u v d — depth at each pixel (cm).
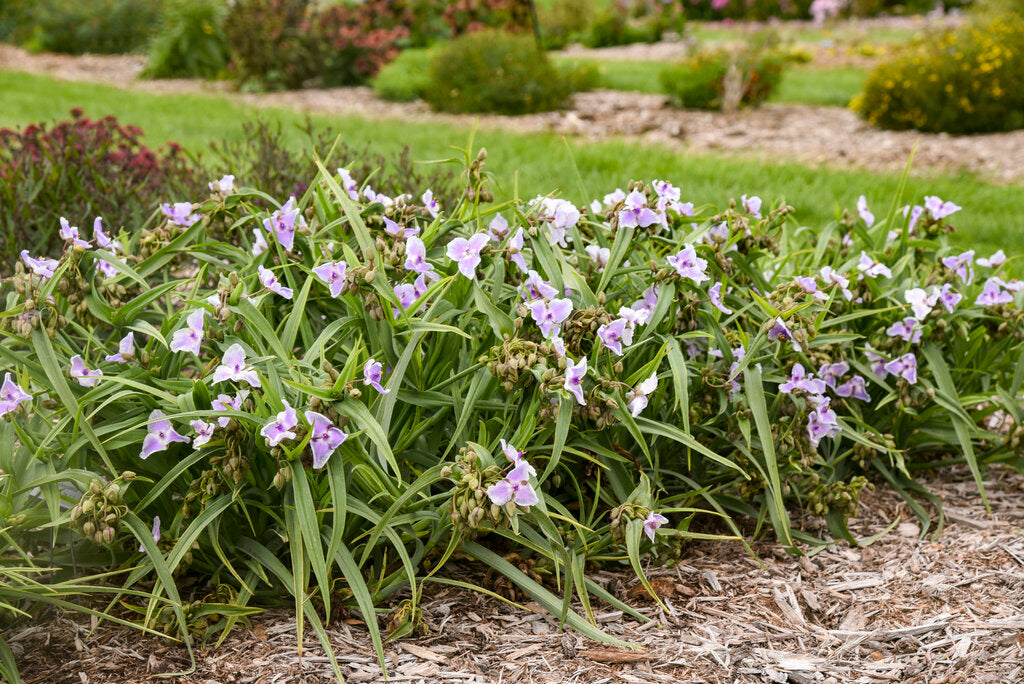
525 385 236
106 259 249
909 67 1046
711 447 295
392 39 1411
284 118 1006
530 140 876
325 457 213
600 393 240
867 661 235
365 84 1384
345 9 1524
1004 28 1054
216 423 222
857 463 339
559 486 272
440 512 237
